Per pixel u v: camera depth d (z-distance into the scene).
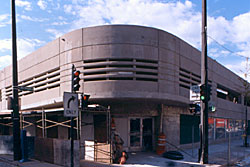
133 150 15.97
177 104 17.86
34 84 19.20
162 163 12.60
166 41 15.62
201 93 13.14
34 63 19.25
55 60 16.55
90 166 11.57
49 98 16.97
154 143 16.53
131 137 16.03
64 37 15.70
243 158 15.63
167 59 15.55
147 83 14.43
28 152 14.09
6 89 24.25
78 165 10.97
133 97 13.82
